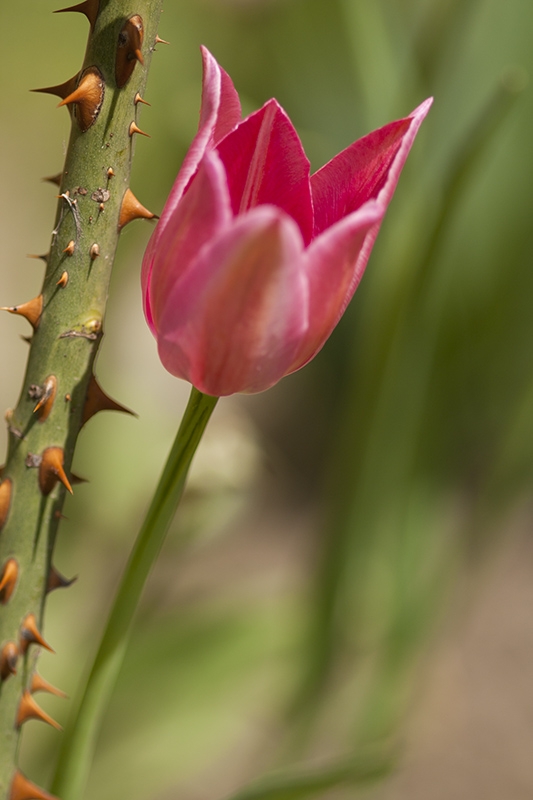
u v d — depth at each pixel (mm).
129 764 699
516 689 1455
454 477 740
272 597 752
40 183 1654
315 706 732
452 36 660
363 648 724
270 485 1831
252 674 722
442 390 668
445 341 663
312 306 445
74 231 450
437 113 660
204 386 453
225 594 828
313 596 722
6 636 464
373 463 641
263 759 1115
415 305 583
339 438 670
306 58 997
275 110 453
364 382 613
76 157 448
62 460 457
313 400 2066
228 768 1111
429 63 676
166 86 1029
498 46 660
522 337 663
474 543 722
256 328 443
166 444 833
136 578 471
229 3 1012
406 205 595
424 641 733
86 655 756
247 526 1738
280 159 458
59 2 1294
